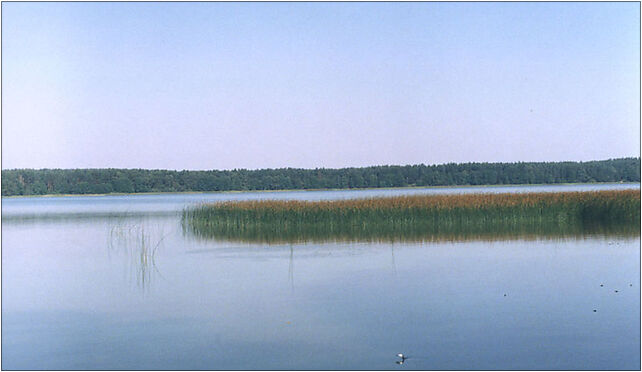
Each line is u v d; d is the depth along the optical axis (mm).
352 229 28703
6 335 11352
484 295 13836
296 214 29672
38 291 15461
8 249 24484
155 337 11055
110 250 23703
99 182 105875
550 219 30328
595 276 15828
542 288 14461
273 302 13594
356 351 10039
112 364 9664
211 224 30516
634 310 12312
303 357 9805
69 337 11164
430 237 25094
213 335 11109
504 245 22156
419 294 14070
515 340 10438
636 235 24594
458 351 9922
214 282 16078
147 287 15695
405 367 9250
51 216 45625
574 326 11211
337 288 14930
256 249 22312
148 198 90938
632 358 9461
